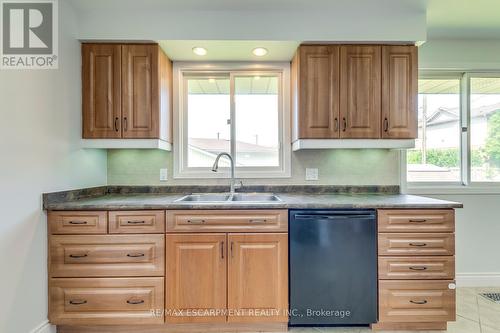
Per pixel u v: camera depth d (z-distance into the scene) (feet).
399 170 8.48
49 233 5.92
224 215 6.11
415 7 6.86
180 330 6.27
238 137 8.63
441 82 8.95
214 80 8.63
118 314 6.02
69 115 6.56
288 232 6.15
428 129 9.02
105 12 6.85
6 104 4.95
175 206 6.04
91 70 7.00
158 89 7.11
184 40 6.95
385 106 7.18
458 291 8.44
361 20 7.00
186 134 8.61
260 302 6.13
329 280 6.15
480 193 8.84
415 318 6.15
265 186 8.39
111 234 6.02
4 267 4.87
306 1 6.60
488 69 8.79
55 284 5.94
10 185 5.00
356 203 6.22
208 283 6.10
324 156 8.44
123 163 8.30
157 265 6.06
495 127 8.98
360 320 6.15
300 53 7.18
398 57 7.20
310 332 6.27
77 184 6.88
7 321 4.92
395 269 6.15
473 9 6.93
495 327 6.50
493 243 8.90
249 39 6.94
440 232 6.18
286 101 8.36
